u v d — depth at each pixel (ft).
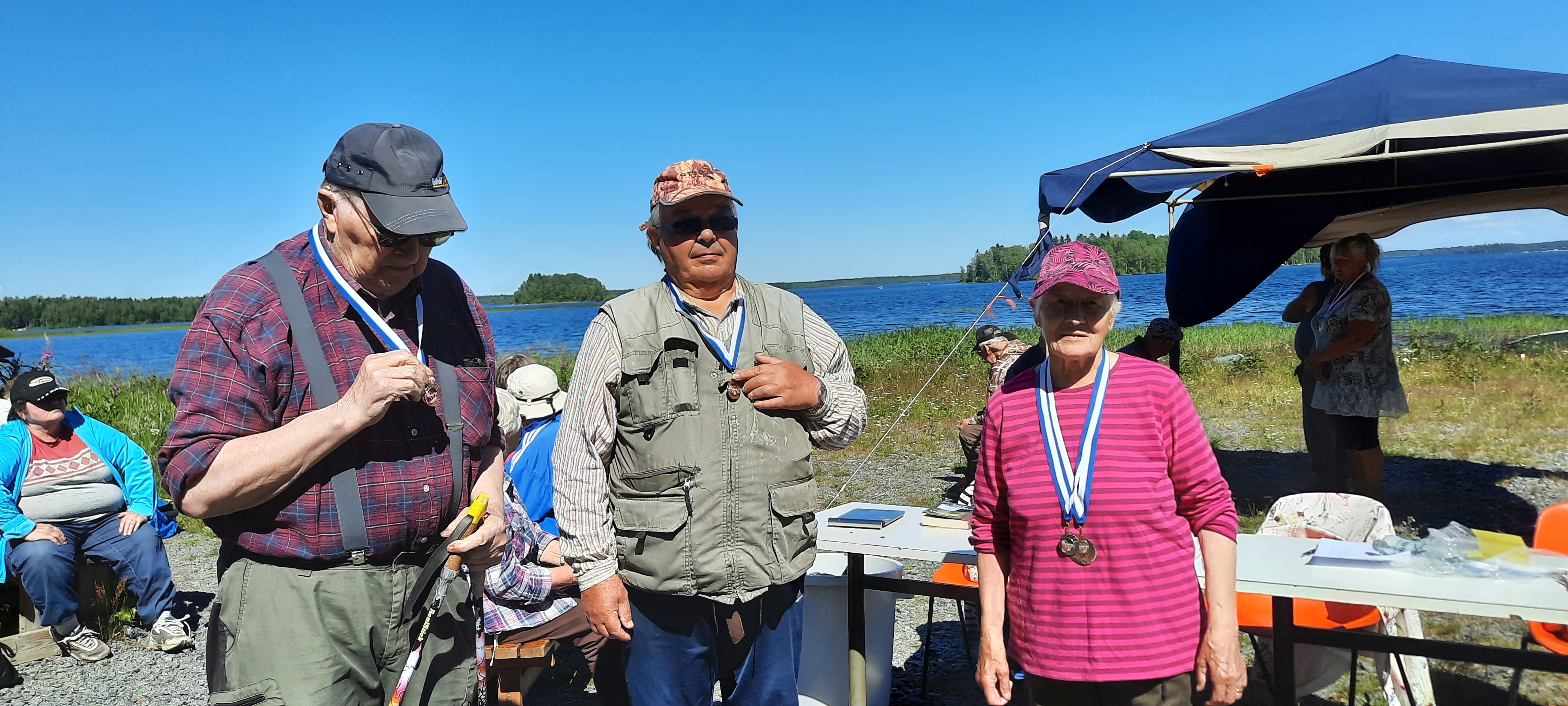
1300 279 151.12
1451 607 7.23
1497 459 25.16
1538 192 19.10
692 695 7.73
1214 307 23.09
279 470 5.37
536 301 599.98
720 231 7.53
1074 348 6.83
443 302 6.73
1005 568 7.54
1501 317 61.41
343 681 5.97
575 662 14.21
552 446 12.06
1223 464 26.00
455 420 6.42
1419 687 9.88
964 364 48.44
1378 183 18.79
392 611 6.14
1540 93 14.30
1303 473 23.99
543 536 11.48
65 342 318.24
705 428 7.29
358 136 5.73
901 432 35.78
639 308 7.67
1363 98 16.10
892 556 9.57
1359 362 18.79
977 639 14.20
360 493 5.91
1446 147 14.34
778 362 7.51
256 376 5.66
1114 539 6.66
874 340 68.59
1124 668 6.55
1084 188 15.97
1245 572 8.16
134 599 17.10
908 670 13.12
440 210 5.68
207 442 5.43
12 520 14.96
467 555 6.35
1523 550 7.93
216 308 5.65
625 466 7.42
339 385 5.95
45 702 13.38
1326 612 10.40
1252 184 20.15
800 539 7.58
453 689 6.56
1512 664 7.61
